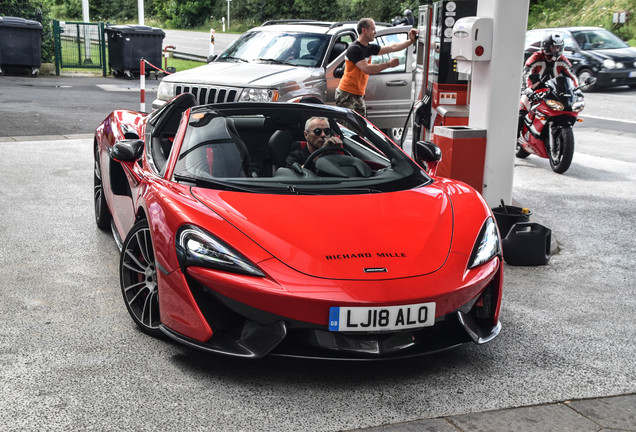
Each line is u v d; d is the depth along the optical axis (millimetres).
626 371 3432
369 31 7961
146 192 3697
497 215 5414
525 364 3482
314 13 50188
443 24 7355
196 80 8641
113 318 3910
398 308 3020
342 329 3000
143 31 18328
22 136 9914
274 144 4035
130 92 15484
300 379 3236
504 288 4664
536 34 19984
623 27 30516
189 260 3141
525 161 9859
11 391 3035
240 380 3211
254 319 3053
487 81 5684
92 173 7840
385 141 4375
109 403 2961
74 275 4621
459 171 5742
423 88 8047
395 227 3375
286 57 9297
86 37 19609
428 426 2848
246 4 56406
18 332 3678
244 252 3096
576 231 6172
